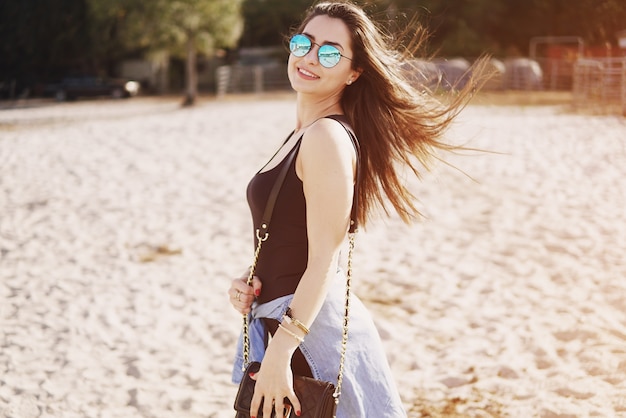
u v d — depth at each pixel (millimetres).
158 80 41656
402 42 2586
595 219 8180
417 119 2354
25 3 38344
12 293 6121
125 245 7703
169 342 5012
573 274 6172
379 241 7582
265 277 2197
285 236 2154
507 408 3773
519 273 6328
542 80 30875
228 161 13273
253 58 41156
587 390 3855
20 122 22344
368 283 6207
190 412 3928
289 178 2135
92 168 12727
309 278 2008
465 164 12039
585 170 11289
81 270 6789
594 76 21875
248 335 2254
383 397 2236
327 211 2018
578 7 22234
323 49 2184
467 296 5762
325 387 2041
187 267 6879
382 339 4895
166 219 8852
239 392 2123
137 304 5770
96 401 4086
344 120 2156
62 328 5234
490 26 33906
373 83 2275
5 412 3906
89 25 38125
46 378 4379
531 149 13500
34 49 38781
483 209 8961
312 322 2111
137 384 4297
